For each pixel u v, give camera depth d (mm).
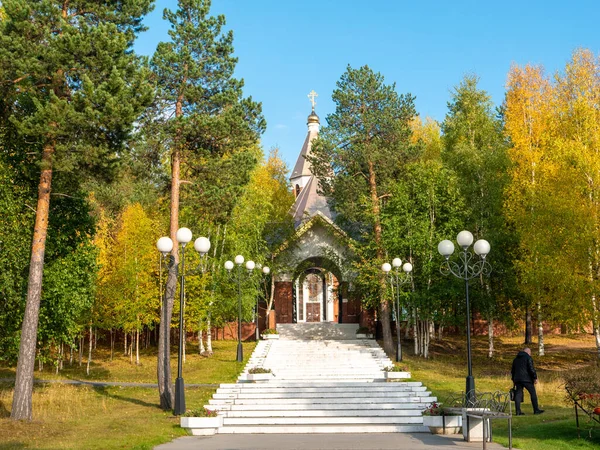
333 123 30797
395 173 31281
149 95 15305
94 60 14797
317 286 38250
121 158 16312
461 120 33531
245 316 31938
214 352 31188
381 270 28672
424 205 29359
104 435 13094
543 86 29328
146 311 29781
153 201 34219
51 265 19141
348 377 22875
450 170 30047
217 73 19312
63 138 15352
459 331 38531
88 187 37031
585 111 24406
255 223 32812
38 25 14945
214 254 31016
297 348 29109
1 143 16969
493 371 25078
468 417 12266
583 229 22328
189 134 18688
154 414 16359
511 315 30078
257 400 17219
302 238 36031
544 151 26781
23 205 17516
